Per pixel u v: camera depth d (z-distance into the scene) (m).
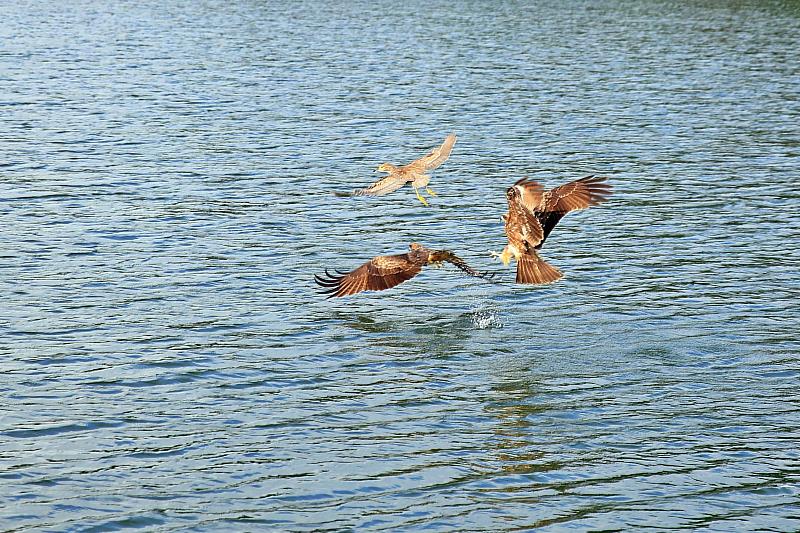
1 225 31.53
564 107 49.66
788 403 21.95
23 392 21.23
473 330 25.50
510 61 60.91
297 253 30.33
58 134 42.41
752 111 49.50
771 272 29.38
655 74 57.94
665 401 21.97
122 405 20.89
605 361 23.89
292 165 39.31
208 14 77.38
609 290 28.11
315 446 19.56
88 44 63.78
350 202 35.19
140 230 31.66
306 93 51.53
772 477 18.89
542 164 40.12
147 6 80.62
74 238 30.70
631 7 83.44
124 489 17.83
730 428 20.80
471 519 17.22
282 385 22.14
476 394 22.12
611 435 20.42
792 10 82.81
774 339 25.09
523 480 18.59
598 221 33.75
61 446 19.19
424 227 32.97
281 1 84.38
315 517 17.17
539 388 22.42
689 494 18.25
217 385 22.00
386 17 76.88
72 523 16.78
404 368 23.30
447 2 84.62
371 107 48.91
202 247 30.47
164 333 24.48
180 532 16.64
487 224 33.38
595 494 18.16
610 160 40.84
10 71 54.44
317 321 25.70
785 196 36.47
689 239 32.09
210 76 55.03
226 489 17.95
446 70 57.88
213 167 38.66
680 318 26.25
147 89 51.47
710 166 40.19
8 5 78.69
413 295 27.66
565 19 76.94
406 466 18.94
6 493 17.55
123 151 40.34
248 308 26.27
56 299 26.23
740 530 17.12
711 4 85.25
